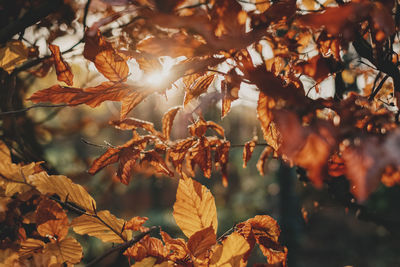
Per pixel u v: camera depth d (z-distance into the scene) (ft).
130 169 2.00
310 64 1.81
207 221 1.85
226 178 2.25
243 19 1.43
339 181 2.49
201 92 1.84
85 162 5.99
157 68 1.71
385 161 1.18
